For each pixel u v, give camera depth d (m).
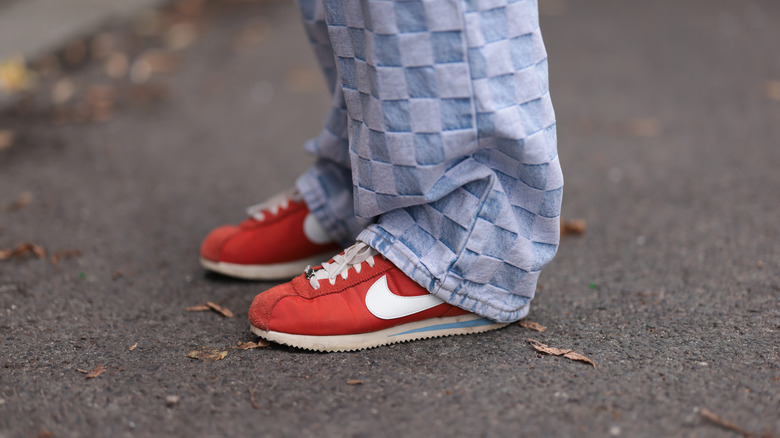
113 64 4.12
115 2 5.12
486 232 1.36
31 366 1.38
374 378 1.32
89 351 1.45
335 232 1.74
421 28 1.21
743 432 1.13
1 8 4.80
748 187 2.41
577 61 4.19
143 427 1.17
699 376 1.31
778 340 1.45
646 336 1.48
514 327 1.54
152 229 2.18
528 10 1.25
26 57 3.79
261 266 1.79
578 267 1.88
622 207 2.32
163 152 2.90
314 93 3.73
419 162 1.28
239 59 4.33
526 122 1.28
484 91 1.23
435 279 1.39
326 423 1.18
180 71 4.08
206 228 2.20
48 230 2.15
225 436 1.15
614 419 1.17
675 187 2.46
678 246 1.99
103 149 2.92
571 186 2.53
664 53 4.29
